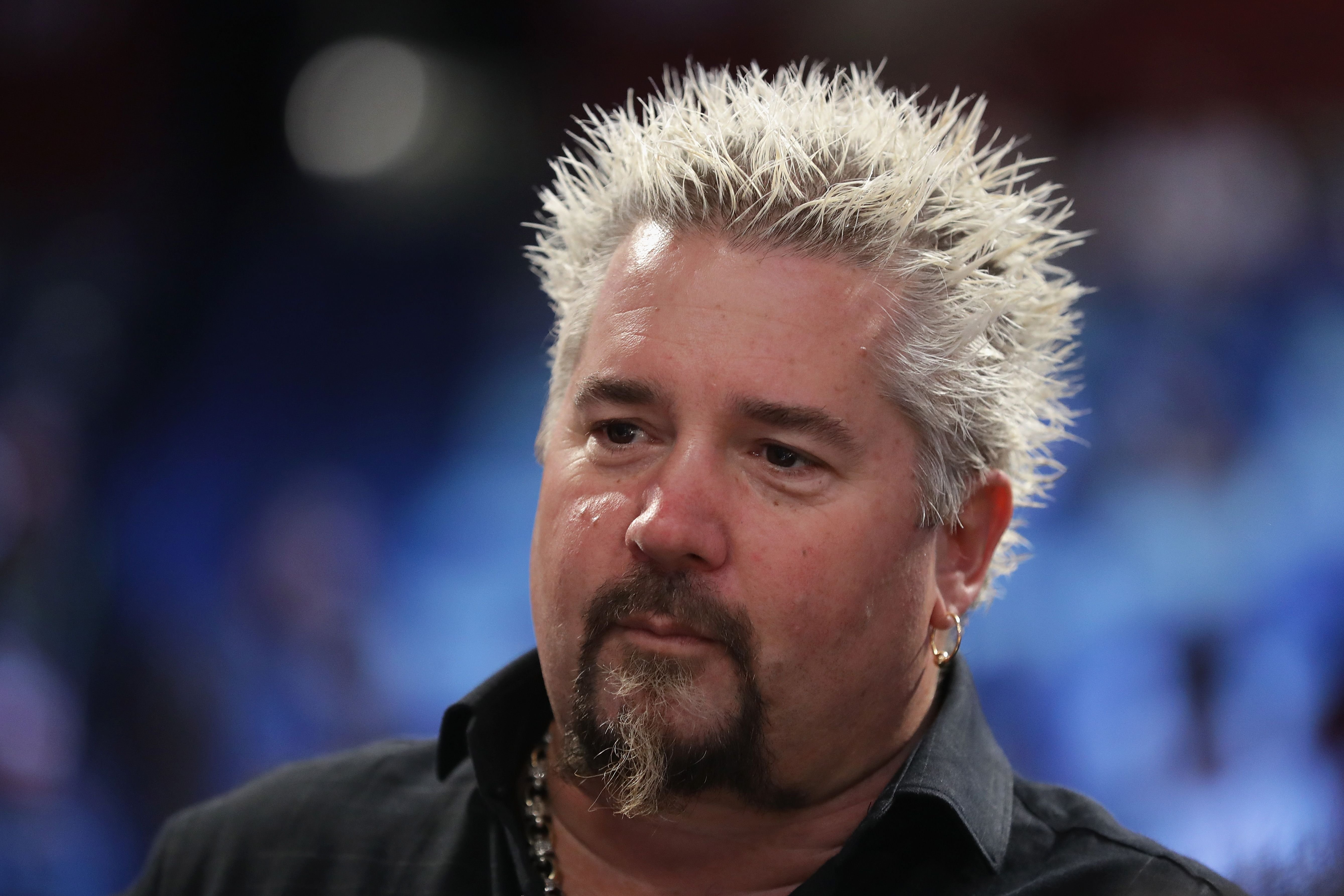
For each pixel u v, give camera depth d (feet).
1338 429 53.98
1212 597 49.78
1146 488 52.75
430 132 71.56
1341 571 50.16
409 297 70.13
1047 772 47.19
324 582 59.93
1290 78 62.28
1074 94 64.13
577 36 72.02
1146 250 59.98
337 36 73.05
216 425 68.33
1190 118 62.34
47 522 60.44
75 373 68.49
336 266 71.36
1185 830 45.21
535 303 68.23
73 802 52.49
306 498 63.77
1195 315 57.88
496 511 62.13
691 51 60.29
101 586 59.62
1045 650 48.98
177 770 54.13
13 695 53.31
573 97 71.61
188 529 64.18
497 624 58.70
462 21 72.54
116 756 54.34
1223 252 59.31
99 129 74.13
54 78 74.49
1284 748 46.34
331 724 55.77
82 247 72.28
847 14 67.15
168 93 74.18
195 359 70.44
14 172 74.28
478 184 71.46
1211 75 63.00
